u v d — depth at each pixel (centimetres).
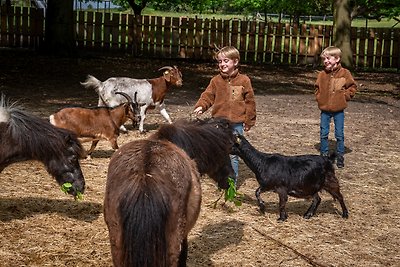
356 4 2438
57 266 517
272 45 2466
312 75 2195
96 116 855
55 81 1623
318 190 656
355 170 893
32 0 3009
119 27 2391
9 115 569
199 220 645
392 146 1070
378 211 711
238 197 729
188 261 539
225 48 721
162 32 2411
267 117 1301
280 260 553
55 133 578
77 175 588
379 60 2467
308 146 1029
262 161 652
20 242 562
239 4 2967
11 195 696
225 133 476
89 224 619
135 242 331
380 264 555
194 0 2839
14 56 2028
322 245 594
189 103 1425
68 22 2145
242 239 598
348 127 1235
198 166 454
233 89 722
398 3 2345
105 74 1811
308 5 2988
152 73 1917
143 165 367
